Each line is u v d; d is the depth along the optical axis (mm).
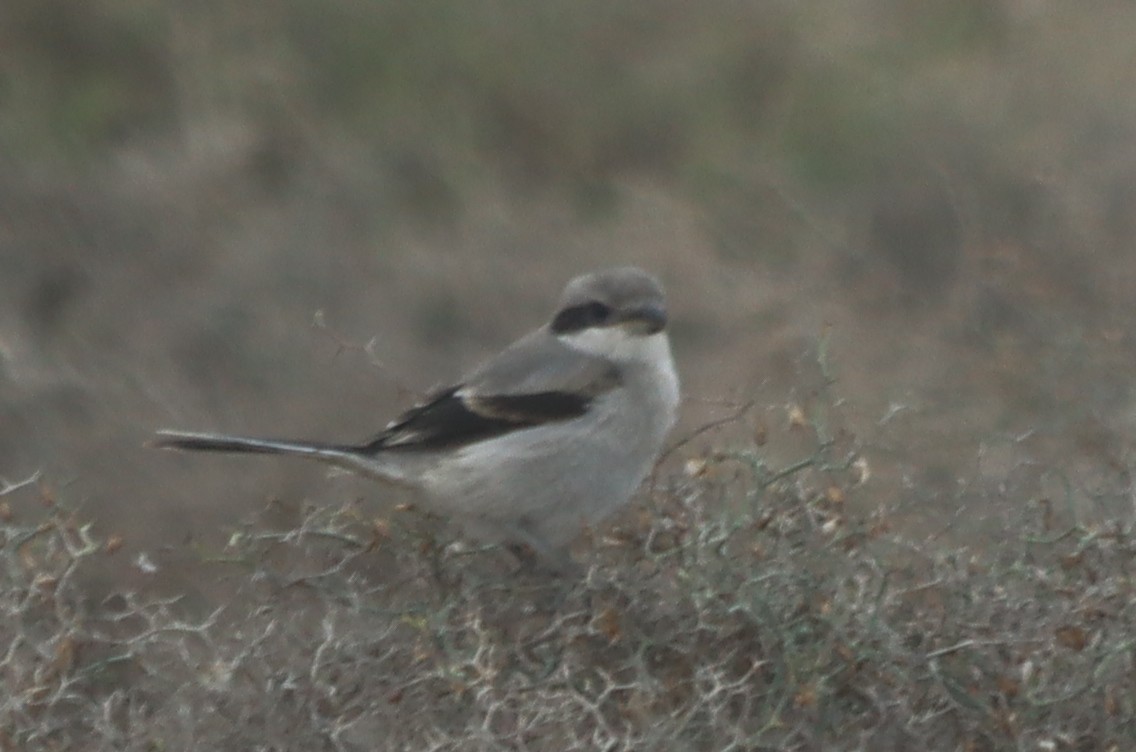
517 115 22453
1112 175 18359
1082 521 9547
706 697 7863
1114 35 22266
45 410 15609
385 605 9172
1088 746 8336
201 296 18203
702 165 21078
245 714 8266
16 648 8391
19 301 18453
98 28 22047
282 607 8875
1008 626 8508
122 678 9539
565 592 8906
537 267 19172
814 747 8141
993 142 20016
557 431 10016
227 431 15922
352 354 17047
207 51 21688
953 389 13305
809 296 16688
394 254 19203
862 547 8727
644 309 10109
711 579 8508
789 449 12047
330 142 20781
